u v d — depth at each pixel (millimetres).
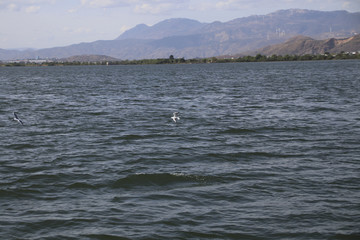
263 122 42906
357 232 16594
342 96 67875
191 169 25516
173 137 35781
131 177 23609
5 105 61750
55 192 21422
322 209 18828
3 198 20484
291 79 123438
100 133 37812
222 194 20922
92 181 23125
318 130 37844
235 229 16922
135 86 105312
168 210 18875
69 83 125625
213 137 35625
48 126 41719
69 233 16656
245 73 179250
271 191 21297
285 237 16266
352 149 30188
